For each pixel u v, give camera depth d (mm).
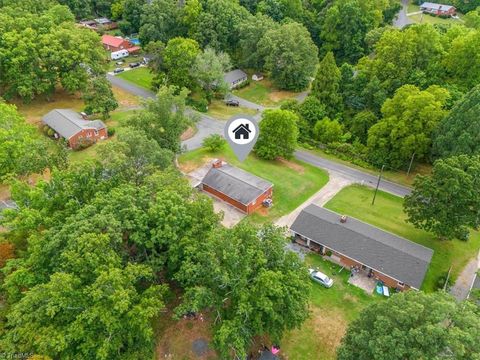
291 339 36906
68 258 29766
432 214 45625
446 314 26500
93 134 66438
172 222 33938
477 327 25297
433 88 64062
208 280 31844
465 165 45750
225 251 31125
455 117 55406
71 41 75750
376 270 43062
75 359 28531
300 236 48656
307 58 90438
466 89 69250
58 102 80688
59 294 28266
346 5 101062
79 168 40062
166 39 100688
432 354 24734
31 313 29016
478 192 43812
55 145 58125
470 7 130125
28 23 76625
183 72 82625
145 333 28797
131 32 117125
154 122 56156
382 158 64875
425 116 59469
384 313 28609
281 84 91375
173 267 35125
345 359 28891
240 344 28688
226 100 87688
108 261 30422
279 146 65062
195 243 33812
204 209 36781
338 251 45406
